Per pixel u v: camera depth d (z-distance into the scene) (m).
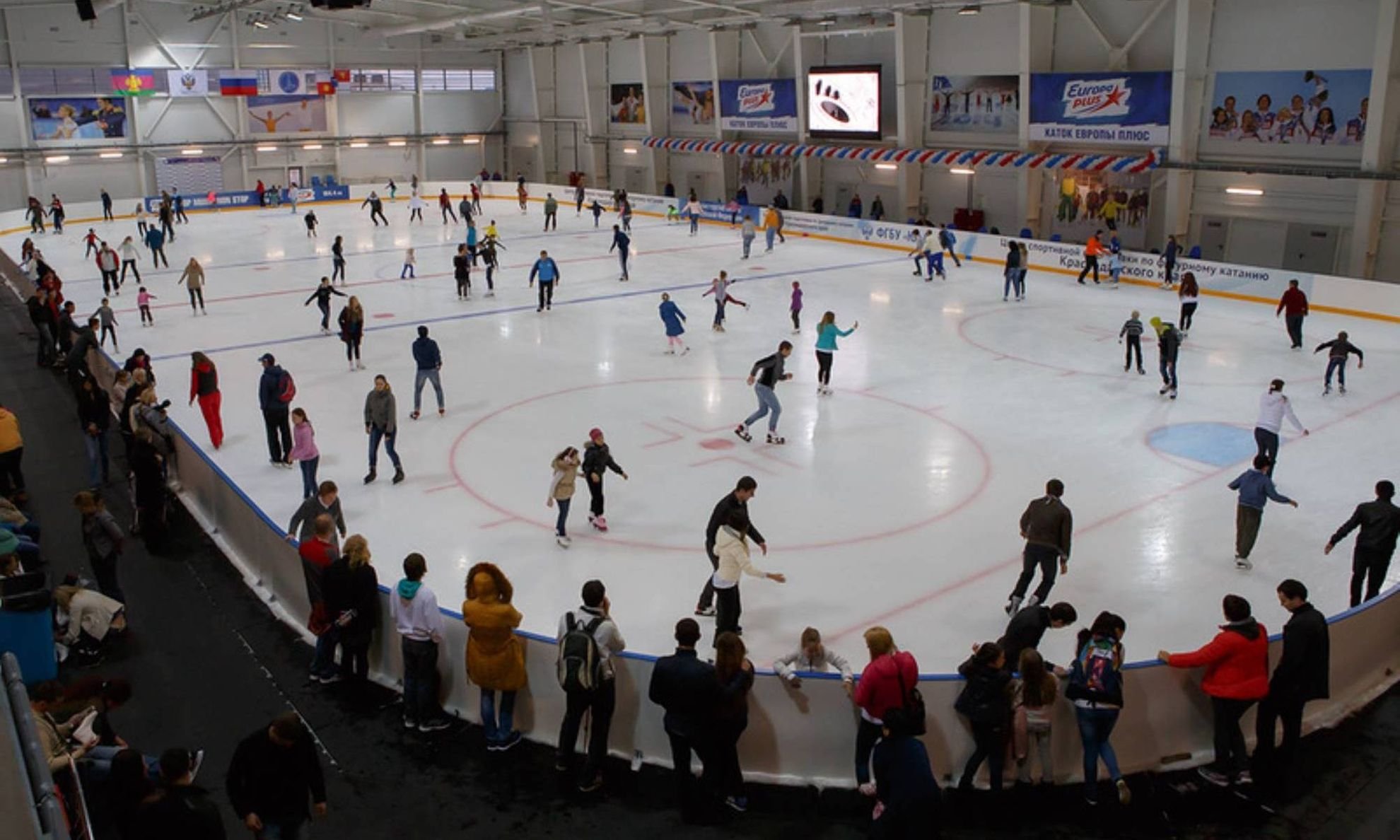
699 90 43.19
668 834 6.67
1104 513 12.16
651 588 10.20
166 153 45.66
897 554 11.00
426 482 13.16
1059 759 7.13
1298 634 6.87
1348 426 15.41
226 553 11.16
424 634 7.59
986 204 34.06
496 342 20.86
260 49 47.19
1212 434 14.98
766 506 12.33
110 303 25.33
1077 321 22.69
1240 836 6.64
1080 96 29.28
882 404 16.48
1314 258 25.97
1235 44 26.17
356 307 18.66
